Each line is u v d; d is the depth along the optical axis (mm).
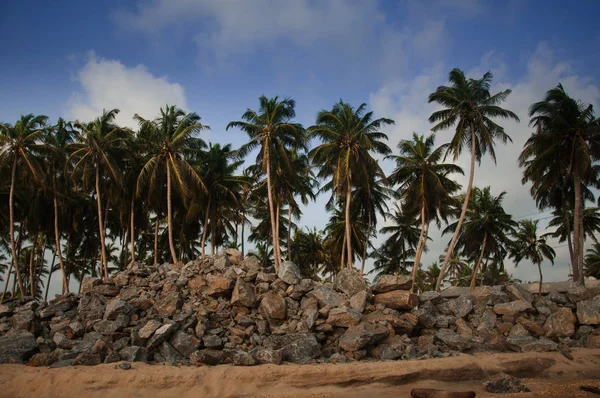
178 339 15438
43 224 36719
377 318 17312
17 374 12961
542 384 13820
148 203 35281
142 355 14617
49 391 12141
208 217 36219
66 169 30469
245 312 17844
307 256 50844
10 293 47531
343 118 30469
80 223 39500
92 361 13883
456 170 31688
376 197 38031
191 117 32500
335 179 29578
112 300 18453
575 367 15070
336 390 13156
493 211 37562
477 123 27922
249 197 41375
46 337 16375
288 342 16125
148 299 18000
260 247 51156
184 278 20234
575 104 25922
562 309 18172
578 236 26250
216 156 36344
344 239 38719
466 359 15094
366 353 15773
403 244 45969
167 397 12273
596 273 48906
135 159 33812
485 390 13281
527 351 16109
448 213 34969
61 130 33531
